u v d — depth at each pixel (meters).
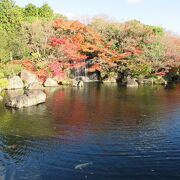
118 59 62.53
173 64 65.62
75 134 25.89
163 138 25.12
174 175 18.72
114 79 63.59
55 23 61.97
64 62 60.19
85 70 65.25
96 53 64.31
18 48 56.09
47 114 32.47
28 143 23.58
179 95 45.88
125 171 19.11
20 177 18.06
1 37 52.56
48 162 20.16
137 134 26.09
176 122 29.97
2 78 51.03
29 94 37.12
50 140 24.31
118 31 64.94
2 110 33.75
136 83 57.84
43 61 57.56
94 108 35.75
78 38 61.31
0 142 23.75
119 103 38.97
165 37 68.50
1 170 18.88
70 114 32.69
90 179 18.05
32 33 58.94
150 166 19.83
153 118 31.44
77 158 20.84
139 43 64.56
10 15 61.16
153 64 62.88
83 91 49.09
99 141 24.17
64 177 18.20
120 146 23.17
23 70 54.12
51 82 55.03
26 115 31.83
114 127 28.11
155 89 52.88
